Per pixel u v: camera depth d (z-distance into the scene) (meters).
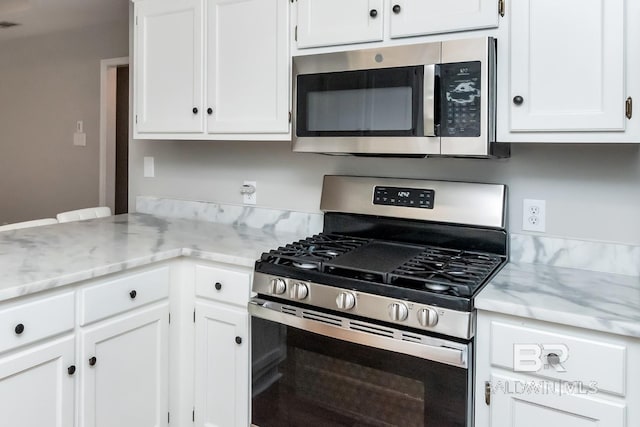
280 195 2.39
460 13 1.59
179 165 2.73
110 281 1.68
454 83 1.55
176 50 2.26
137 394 1.82
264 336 1.73
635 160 1.62
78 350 1.59
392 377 1.46
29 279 1.44
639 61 1.36
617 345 1.20
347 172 2.19
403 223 1.98
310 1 1.88
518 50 1.51
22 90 4.69
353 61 1.73
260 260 1.73
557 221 1.75
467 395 1.36
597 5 1.40
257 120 2.04
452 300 1.36
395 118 1.66
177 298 1.98
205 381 1.94
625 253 1.64
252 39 2.04
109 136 4.21
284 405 1.69
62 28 4.23
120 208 4.77
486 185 1.84
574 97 1.44
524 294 1.39
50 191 4.60
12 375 1.40
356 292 1.49
